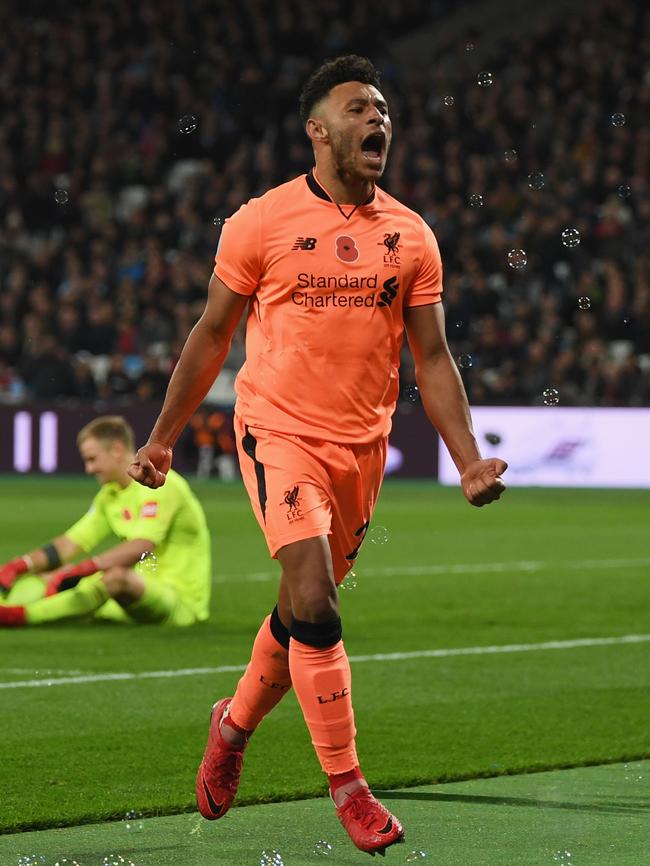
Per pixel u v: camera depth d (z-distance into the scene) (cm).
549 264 6581
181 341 6550
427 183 6981
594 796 1320
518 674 1997
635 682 1942
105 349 6769
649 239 6575
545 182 6912
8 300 6988
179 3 8506
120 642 2245
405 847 1138
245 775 1408
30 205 7638
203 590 2448
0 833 1188
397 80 7906
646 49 7669
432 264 1191
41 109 8150
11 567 2380
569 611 2620
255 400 1174
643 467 5709
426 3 8881
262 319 1177
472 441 1188
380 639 2297
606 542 3903
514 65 7775
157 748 1531
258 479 1162
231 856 1116
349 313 1152
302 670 1110
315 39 8306
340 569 1224
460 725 1659
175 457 6456
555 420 5866
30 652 2147
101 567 2348
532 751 1520
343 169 1153
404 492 5650
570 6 8619
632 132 7231
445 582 3050
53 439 6456
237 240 1165
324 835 1184
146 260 7156
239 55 8238
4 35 8550
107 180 7712
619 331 6228
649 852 1120
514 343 6181
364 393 1166
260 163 7375
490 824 1212
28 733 1605
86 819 1234
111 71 8306
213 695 1834
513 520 4547
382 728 1642
